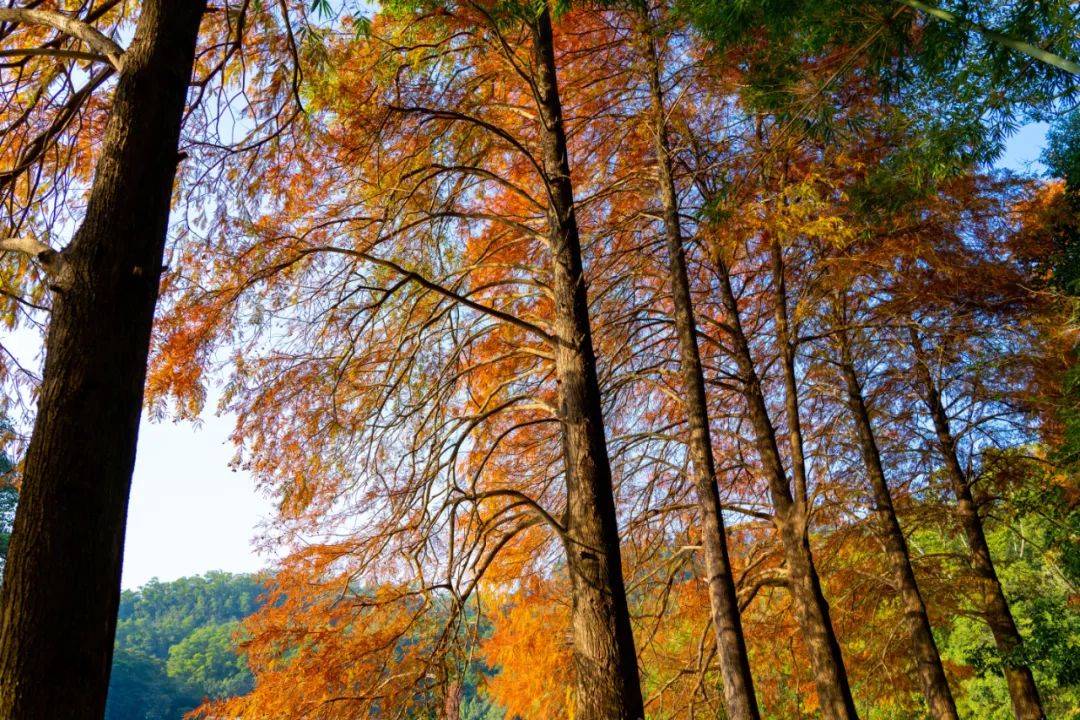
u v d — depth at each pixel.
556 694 8.62
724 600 6.59
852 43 4.82
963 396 10.91
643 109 7.98
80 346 2.85
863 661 11.78
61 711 2.43
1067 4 3.97
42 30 5.21
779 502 8.95
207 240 6.12
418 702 6.19
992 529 13.69
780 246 9.09
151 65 3.34
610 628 5.53
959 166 5.23
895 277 8.78
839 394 10.40
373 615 6.84
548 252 8.27
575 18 7.78
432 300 7.79
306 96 5.80
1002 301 9.64
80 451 2.72
